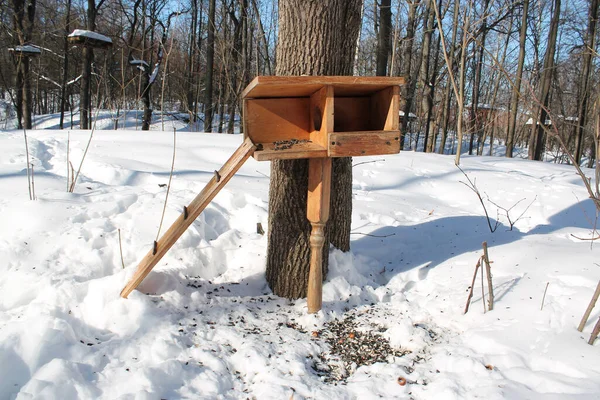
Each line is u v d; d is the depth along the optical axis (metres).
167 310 2.83
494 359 2.44
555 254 3.55
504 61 19.86
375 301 3.36
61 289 2.77
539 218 6.27
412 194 6.68
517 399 2.07
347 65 3.33
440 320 3.02
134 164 5.93
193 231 3.75
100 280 2.91
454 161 9.26
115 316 2.67
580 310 2.78
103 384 2.14
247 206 4.48
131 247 3.47
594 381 2.15
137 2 20.05
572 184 7.86
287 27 3.17
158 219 3.89
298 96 2.94
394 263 4.02
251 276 3.51
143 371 2.19
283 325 2.90
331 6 3.09
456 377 2.32
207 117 17.59
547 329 2.64
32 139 6.39
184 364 2.37
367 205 5.46
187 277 3.34
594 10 15.98
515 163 10.45
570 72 19.14
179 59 23.14
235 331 2.72
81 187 4.64
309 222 3.22
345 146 2.65
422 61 18.97
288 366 2.43
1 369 2.11
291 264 3.24
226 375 2.35
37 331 2.31
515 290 3.12
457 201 6.84
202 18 22.91
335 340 2.79
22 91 17.03
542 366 2.36
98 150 6.71
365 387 2.29
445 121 18.62
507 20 18.25
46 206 3.78
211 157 7.25
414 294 3.44
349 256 3.61
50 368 2.12
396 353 2.67
